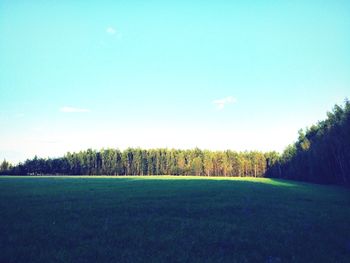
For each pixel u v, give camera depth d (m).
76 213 19.11
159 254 10.97
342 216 19.28
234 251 11.59
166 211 20.36
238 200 26.89
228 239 13.23
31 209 20.50
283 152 123.06
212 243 12.59
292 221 17.30
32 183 51.28
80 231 14.21
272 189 42.22
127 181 61.91
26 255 10.62
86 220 16.83
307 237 13.69
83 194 31.22
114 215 18.52
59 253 10.78
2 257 10.32
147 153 175.00
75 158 167.00
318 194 36.03
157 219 17.28
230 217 18.36
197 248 11.80
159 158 172.38
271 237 13.68
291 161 103.94
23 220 16.72
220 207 22.19
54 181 59.81
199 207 22.14
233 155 169.75
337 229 15.41
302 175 89.12
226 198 28.34
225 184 52.19
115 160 169.75
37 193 31.95
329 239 13.38
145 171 171.50
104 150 176.75
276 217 18.58
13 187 40.81
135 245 12.09
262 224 16.36
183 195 30.95
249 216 18.77
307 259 10.71
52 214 18.59
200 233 14.10
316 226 16.08
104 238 13.05
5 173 158.00
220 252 11.34
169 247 11.89
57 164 164.62
